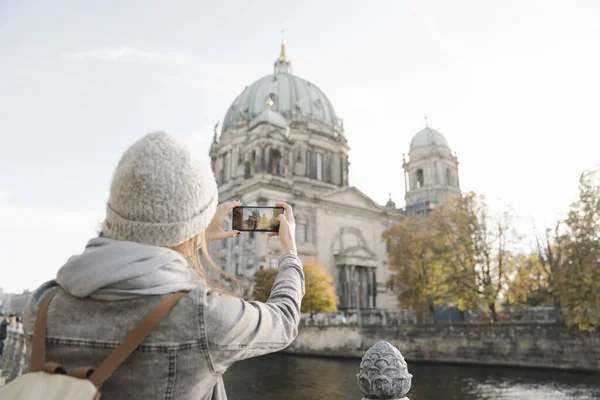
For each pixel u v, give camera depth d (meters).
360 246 92.25
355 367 46.53
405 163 116.88
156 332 2.14
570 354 37.97
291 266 3.04
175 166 2.44
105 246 2.31
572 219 40.62
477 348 44.38
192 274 2.49
